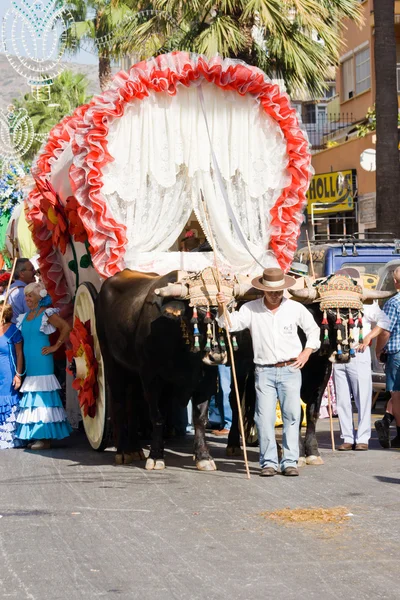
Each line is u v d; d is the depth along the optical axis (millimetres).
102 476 13742
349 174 39781
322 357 14328
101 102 15266
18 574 8977
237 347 13664
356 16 31719
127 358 14531
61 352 17875
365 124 41656
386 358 16266
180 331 13477
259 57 30547
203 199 16125
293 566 9000
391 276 20812
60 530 10555
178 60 15641
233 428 15344
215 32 28734
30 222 18312
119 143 15508
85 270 16672
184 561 9234
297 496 12062
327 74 31906
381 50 28875
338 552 9445
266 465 13508
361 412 15914
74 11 39000
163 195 15914
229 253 16234
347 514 11000
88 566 9156
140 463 14898
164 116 15734
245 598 8102
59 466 14766
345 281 13711
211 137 15992
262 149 16156
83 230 15875
